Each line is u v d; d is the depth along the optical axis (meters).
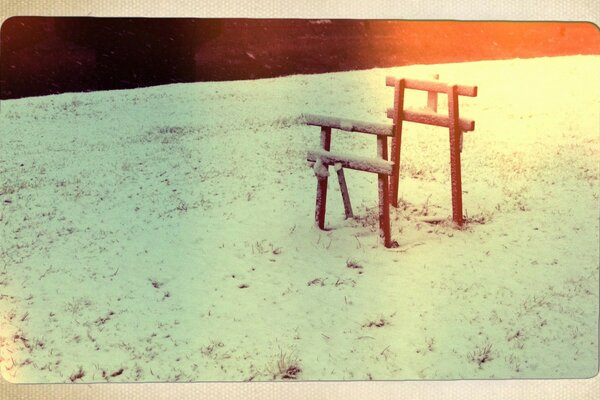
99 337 5.67
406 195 8.08
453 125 6.70
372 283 6.13
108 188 9.27
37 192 9.20
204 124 12.54
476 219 7.34
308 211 7.88
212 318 5.83
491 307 5.73
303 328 5.62
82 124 13.12
